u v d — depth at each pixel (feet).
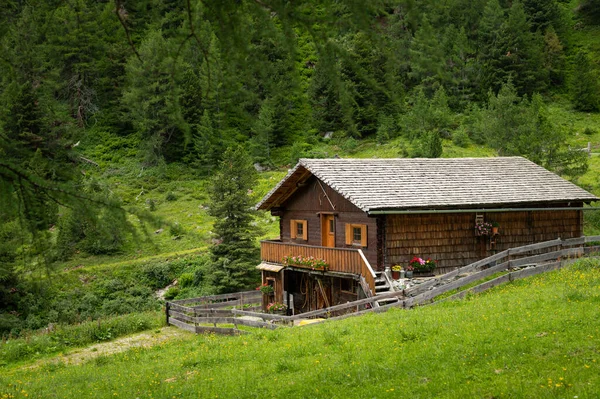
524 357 37.17
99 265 147.13
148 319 92.84
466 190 94.94
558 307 49.21
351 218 91.50
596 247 90.17
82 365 62.49
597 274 69.77
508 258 91.09
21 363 73.26
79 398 43.91
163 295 136.87
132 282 140.46
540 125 153.58
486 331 43.68
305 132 257.96
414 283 82.38
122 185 215.72
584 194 103.14
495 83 257.14
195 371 47.42
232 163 132.57
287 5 22.88
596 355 35.76
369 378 37.65
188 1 24.27
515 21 265.75
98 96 254.27
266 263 103.24
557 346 38.29
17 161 24.18
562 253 85.81
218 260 128.26
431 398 32.78
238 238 129.29
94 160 233.96
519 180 104.01
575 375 32.65
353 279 90.12
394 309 66.69
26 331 99.04
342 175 91.97
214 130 225.15
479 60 266.36
